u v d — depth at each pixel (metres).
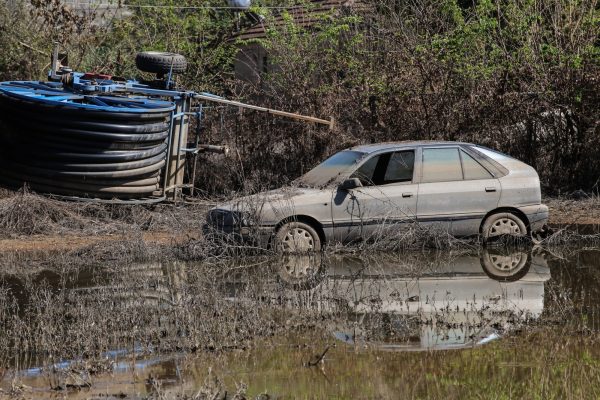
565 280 24.42
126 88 36.12
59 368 17.12
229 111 40.78
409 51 41.88
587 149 40.56
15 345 18.69
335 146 40.56
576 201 37.81
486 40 42.38
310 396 15.38
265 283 24.42
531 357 17.38
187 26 50.62
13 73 46.59
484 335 18.97
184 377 16.58
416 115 40.81
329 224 29.03
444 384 15.84
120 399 15.43
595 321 19.89
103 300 22.23
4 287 24.73
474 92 40.78
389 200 29.19
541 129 41.03
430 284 24.20
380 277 25.28
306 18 50.03
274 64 48.09
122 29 49.62
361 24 47.28
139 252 29.64
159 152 34.59
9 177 33.72
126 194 34.12
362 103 41.12
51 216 33.78
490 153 30.41
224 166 40.47
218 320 19.89
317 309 21.34
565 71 40.28
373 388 15.68
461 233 29.77
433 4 45.44
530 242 30.25
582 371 16.45
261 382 16.22
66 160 33.19
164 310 21.31
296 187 30.17
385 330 19.44
